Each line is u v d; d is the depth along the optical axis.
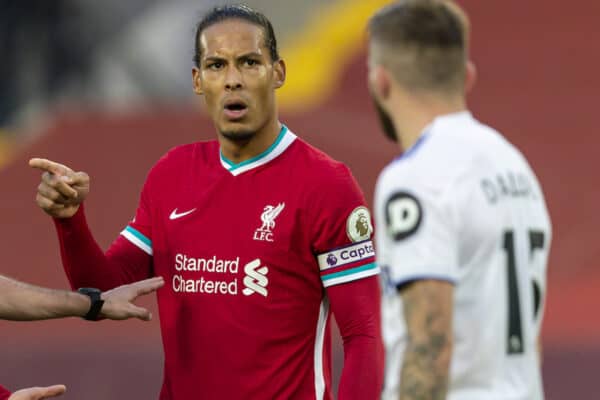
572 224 49.12
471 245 9.77
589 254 46.28
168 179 13.68
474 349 9.75
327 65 68.06
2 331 36.47
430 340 9.45
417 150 9.92
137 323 37.06
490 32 69.44
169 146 58.84
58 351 34.09
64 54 73.56
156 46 72.44
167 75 72.00
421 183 9.73
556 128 58.62
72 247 13.28
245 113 12.97
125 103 72.12
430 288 9.49
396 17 10.09
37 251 52.09
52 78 73.81
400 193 9.77
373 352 12.80
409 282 9.59
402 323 9.84
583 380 30.27
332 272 13.05
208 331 13.15
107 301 12.64
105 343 34.66
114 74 73.00
